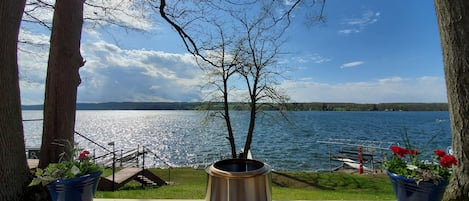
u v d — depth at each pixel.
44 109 3.85
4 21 2.47
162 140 32.91
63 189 2.21
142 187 9.50
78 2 3.95
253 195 1.70
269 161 21.23
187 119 73.00
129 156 13.30
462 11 2.40
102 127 46.84
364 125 47.59
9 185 2.49
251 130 14.52
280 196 5.90
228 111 14.58
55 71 3.82
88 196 2.36
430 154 2.88
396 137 30.41
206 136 35.88
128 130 42.56
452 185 2.44
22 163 2.66
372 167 15.20
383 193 8.84
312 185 11.02
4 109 2.48
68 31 3.84
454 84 2.46
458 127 2.43
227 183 1.71
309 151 25.02
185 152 25.81
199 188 7.68
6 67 2.50
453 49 2.46
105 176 8.87
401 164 2.40
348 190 9.88
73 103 3.90
